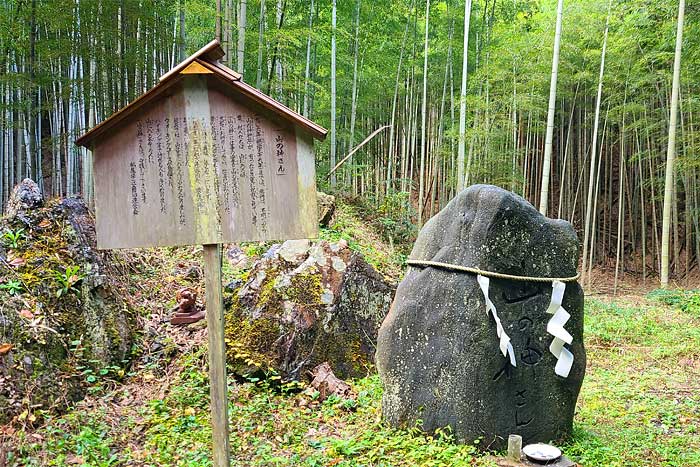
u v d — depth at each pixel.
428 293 4.44
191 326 6.27
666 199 12.46
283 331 5.68
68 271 5.45
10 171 12.96
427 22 16.03
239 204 3.11
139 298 6.73
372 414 4.82
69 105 12.36
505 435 4.11
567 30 14.48
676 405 5.42
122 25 9.85
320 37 14.34
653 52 13.55
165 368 5.59
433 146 18.92
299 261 6.23
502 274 4.18
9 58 11.55
